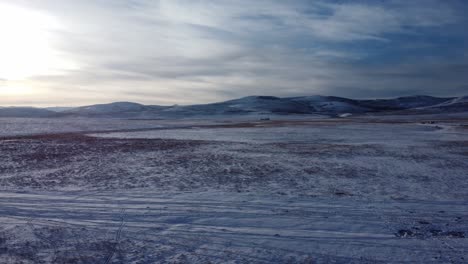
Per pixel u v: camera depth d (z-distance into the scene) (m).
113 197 12.11
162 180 15.18
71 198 11.90
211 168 18.28
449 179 15.88
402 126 62.91
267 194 12.82
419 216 10.31
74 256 7.04
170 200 11.77
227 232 8.71
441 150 26.62
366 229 9.16
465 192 13.39
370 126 63.38
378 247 7.95
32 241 7.58
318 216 10.17
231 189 13.61
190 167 18.53
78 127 56.34
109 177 15.79
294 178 15.90
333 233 8.80
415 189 13.85
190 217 9.89
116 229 8.70
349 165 19.50
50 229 8.33
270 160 21.16
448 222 9.82
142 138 36.41
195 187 13.91
